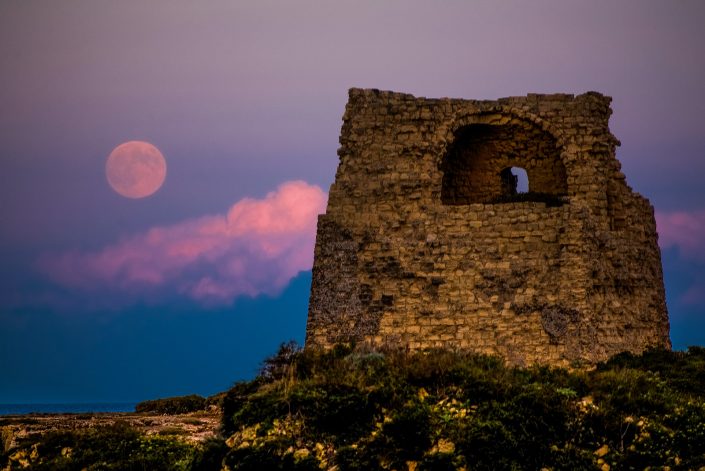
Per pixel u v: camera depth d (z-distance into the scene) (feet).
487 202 481.05
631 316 455.22
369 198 459.73
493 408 327.26
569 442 321.73
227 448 328.70
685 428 329.31
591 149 461.37
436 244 447.01
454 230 448.24
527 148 492.54
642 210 483.92
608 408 336.08
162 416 507.30
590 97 466.70
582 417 330.13
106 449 383.24
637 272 467.11
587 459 314.14
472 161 502.38
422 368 349.41
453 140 476.13
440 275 442.50
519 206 445.37
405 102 470.39
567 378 366.84
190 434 409.08
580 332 421.18
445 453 306.96
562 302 427.74
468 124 471.62
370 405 329.72
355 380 345.92
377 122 469.16
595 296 433.89
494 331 429.79
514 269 437.17
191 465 334.03
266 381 366.43
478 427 315.37
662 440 322.34
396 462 308.19
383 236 452.76
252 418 336.49
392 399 331.16
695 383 384.06
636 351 449.89
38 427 443.32
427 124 466.29
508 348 425.69
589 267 432.25
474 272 440.04
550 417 326.65
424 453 310.04
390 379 343.67
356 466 307.78
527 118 466.70
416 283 443.32
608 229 457.27
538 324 426.51
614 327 439.63
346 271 451.12
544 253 436.76
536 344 423.64
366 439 318.45
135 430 405.59
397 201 457.27
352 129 470.39
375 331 439.22
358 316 442.91
